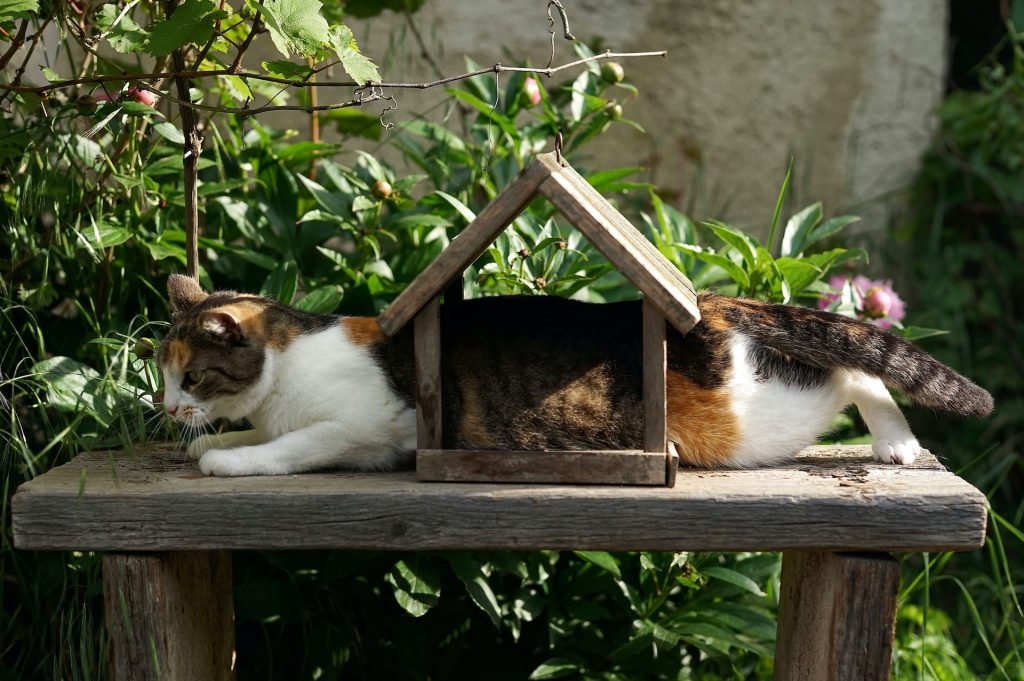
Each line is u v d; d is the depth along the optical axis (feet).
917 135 14.25
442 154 9.66
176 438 7.51
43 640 7.65
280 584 7.96
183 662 6.22
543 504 5.87
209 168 9.28
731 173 13.78
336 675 7.69
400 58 12.35
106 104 7.30
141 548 5.91
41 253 8.05
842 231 13.89
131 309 8.80
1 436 7.54
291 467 6.51
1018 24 14.84
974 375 13.03
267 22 6.16
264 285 8.16
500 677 8.48
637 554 8.30
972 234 14.24
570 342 6.58
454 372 6.49
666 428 6.27
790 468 6.57
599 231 5.68
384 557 8.31
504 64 12.32
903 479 6.18
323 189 8.94
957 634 10.34
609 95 13.32
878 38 13.89
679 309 5.72
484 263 8.90
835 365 6.52
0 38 7.71
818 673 6.11
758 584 8.11
